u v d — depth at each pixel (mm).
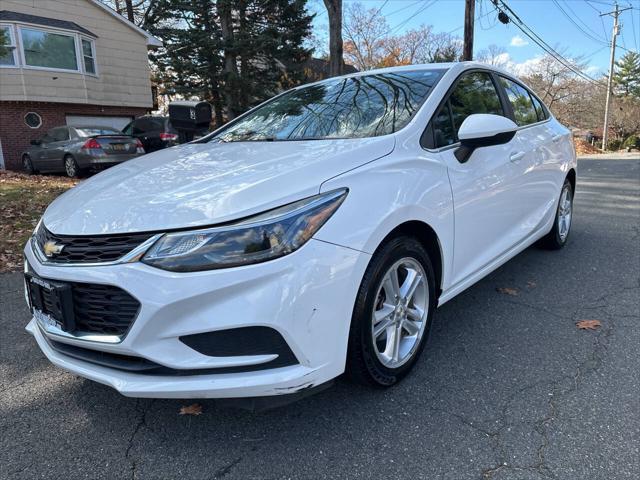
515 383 2574
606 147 41031
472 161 2975
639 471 1930
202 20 23438
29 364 2943
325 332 2041
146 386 1973
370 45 43469
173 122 4902
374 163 2371
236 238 1921
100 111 18484
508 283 4043
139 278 1925
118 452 2146
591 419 2256
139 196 2209
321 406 2416
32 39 16016
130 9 27203
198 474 2002
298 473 1986
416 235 2643
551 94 55812
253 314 1903
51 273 2141
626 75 60031
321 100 3371
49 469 2051
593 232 5676
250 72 23953
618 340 3008
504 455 2043
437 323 3326
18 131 16172
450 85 3098
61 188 9047
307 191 2080
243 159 2533
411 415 2328
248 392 1949
